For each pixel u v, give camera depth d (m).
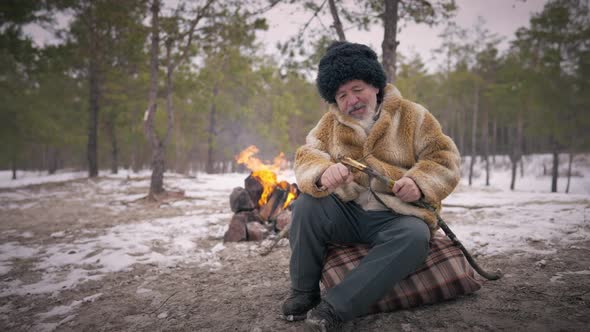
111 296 2.50
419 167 1.70
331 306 1.52
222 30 9.71
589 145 18.42
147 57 16.30
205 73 22.20
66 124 24.56
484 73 25.84
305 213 1.78
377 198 1.78
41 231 5.57
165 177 16.61
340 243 1.91
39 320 2.17
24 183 19.27
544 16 16.06
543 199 7.97
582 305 1.76
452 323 1.68
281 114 29.89
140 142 28.00
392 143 1.82
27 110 22.11
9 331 2.03
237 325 1.87
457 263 1.92
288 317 1.84
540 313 1.71
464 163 35.62
